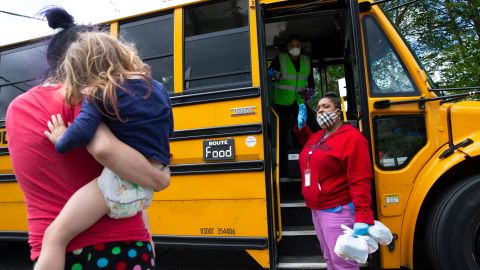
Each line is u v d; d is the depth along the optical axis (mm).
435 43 10719
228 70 3268
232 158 3104
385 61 3027
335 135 2566
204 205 3150
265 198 3004
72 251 1114
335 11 3336
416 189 2799
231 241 3041
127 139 1176
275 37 4652
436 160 2787
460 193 2674
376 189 2830
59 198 1160
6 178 3758
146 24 3584
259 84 3125
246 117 3115
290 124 4074
